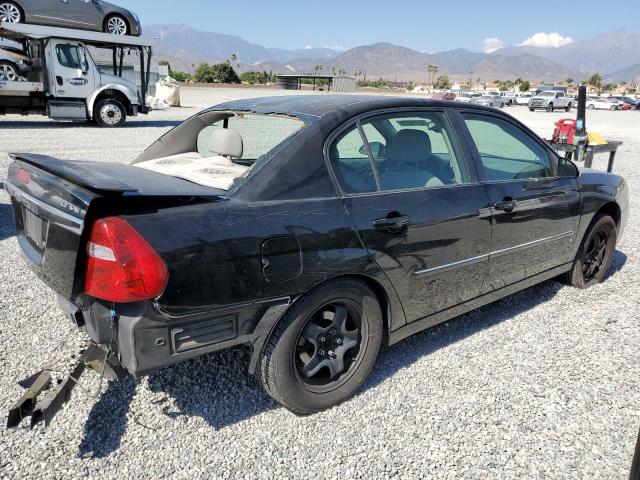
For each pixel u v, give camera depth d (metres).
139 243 2.25
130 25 17.83
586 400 3.17
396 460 2.65
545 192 4.01
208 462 2.60
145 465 2.56
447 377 3.38
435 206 3.22
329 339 2.96
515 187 3.78
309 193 2.77
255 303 2.55
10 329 3.76
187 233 2.36
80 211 2.28
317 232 2.70
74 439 2.71
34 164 2.75
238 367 3.41
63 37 15.99
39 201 2.60
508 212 3.67
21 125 17.72
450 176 3.49
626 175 11.38
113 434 2.76
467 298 3.64
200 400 3.07
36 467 2.51
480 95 51.31
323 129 2.93
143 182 2.60
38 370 3.25
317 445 2.74
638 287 4.95
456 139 3.55
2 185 8.29
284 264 2.60
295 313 2.72
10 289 4.48
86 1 16.89
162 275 2.27
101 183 2.28
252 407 3.03
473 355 3.66
